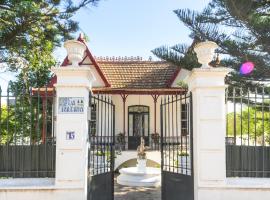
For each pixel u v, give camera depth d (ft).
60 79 20.81
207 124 20.98
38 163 21.84
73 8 39.58
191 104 22.18
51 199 20.21
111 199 25.04
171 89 64.34
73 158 20.48
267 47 36.78
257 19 35.14
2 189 20.02
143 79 70.95
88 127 21.89
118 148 59.31
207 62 21.80
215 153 20.88
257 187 20.67
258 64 37.55
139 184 36.88
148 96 71.31
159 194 32.01
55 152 21.88
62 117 20.67
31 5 37.47
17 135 24.57
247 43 37.04
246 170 22.43
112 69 73.51
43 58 49.14
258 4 37.93
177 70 66.90
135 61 75.77
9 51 44.34
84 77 20.89
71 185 20.33
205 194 20.62
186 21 37.32
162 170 25.43
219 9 37.42
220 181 20.72
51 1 39.29
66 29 41.55
